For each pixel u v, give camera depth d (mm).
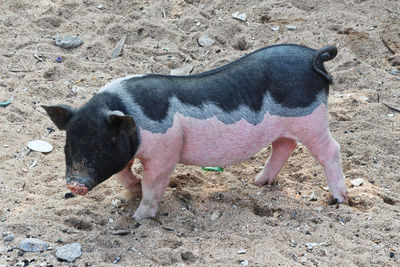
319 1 9523
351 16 9188
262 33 8773
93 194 5562
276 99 5000
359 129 6762
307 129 5121
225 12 9328
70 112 4625
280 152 5598
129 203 5406
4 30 8398
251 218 5180
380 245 4859
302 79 4980
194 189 5680
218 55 8242
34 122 6641
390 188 5797
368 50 8469
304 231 5031
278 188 5746
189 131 4875
